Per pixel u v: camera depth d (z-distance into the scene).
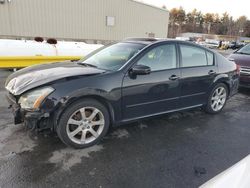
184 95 3.63
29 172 2.27
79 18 15.03
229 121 3.98
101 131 2.89
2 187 2.06
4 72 6.70
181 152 2.82
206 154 2.81
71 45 7.29
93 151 2.73
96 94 2.68
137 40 3.64
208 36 63.19
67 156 2.59
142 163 2.54
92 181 2.20
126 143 2.97
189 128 3.56
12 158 2.48
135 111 3.12
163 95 3.34
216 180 1.31
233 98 5.60
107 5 16.23
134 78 2.98
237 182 1.22
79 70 2.91
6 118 3.47
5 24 12.12
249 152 2.91
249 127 3.75
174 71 3.41
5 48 5.86
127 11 17.52
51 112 2.48
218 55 4.19
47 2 13.38
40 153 2.61
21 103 2.51
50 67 3.16
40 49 6.45
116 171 2.38
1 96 4.51
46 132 3.09
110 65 3.14
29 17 12.89
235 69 4.48
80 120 2.73
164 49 3.36
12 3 12.12
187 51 3.65
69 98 2.52
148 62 3.17
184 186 2.20
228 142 3.17
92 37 16.06
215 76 4.01
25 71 3.08
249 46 6.68
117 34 17.50
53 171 2.31
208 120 3.96
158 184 2.21
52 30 13.98
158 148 2.89
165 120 3.84
